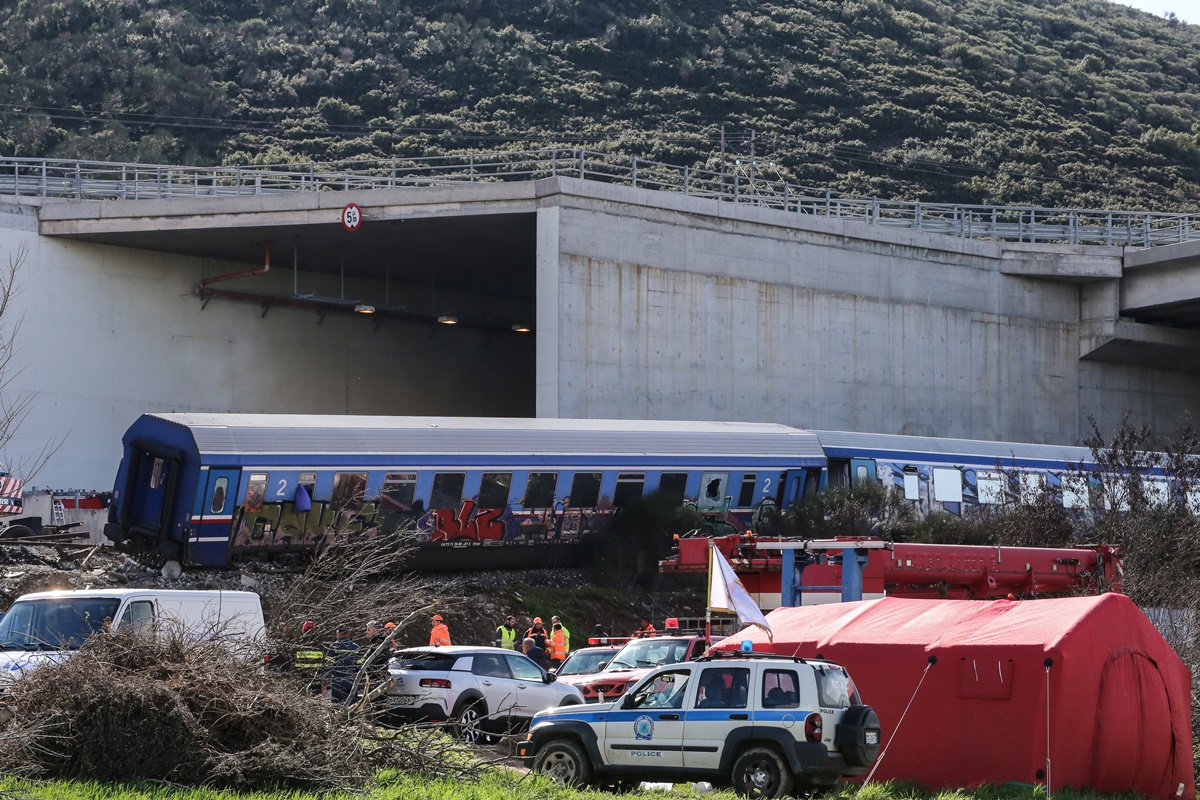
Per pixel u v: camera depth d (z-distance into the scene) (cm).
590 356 7131
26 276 7438
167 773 1969
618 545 5744
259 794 1919
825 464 6397
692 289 7581
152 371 7962
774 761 2316
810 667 2386
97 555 4794
